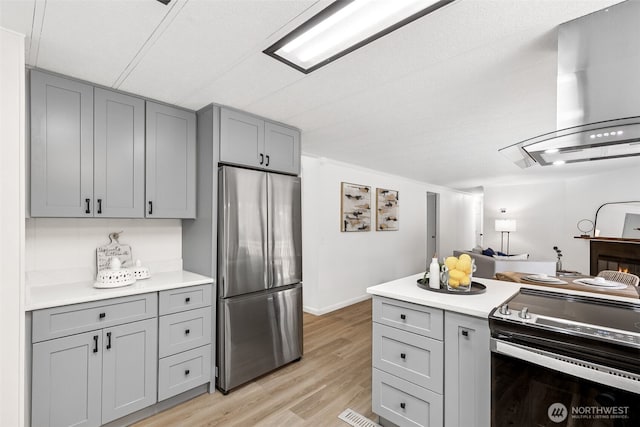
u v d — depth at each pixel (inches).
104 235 91.7
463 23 53.3
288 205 108.8
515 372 51.9
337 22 53.5
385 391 74.0
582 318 52.2
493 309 57.9
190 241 102.6
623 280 116.7
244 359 94.3
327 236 172.2
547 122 106.0
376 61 66.7
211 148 92.4
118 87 81.2
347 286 185.8
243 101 89.9
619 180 216.8
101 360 71.5
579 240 239.1
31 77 70.2
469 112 97.1
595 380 43.6
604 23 48.7
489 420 58.2
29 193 70.3
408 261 241.3
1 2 48.4
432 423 65.5
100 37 58.9
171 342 83.0
